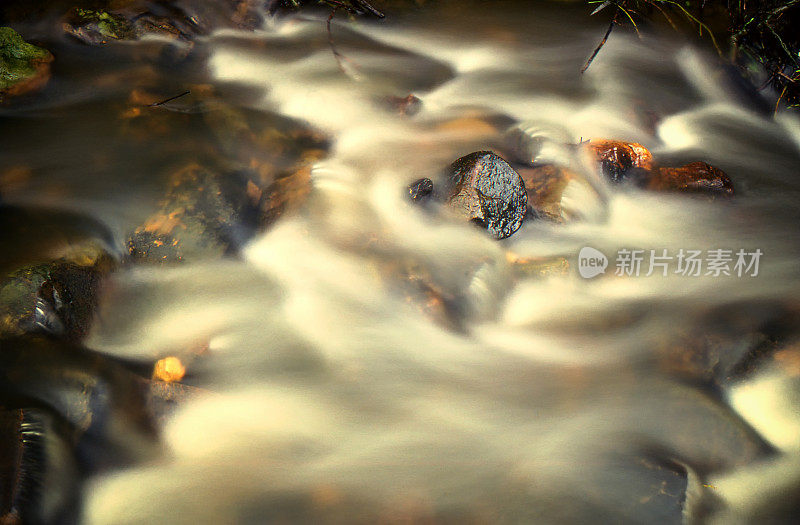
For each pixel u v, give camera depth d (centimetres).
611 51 385
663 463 289
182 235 320
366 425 298
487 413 300
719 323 312
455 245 320
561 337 311
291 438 295
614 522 283
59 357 297
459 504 287
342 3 394
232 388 301
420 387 304
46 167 332
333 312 312
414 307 311
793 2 362
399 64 379
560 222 329
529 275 319
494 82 374
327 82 368
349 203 328
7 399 291
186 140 339
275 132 345
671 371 304
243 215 326
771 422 297
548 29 392
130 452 291
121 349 304
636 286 321
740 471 290
